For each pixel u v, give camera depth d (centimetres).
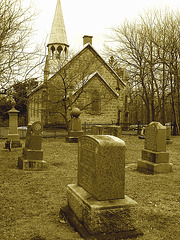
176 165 989
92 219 350
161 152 859
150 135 895
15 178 729
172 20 2334
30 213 467
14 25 896
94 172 384
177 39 2275
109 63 3036
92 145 398
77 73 2731
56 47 3253
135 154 1243
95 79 2791
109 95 2848
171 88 2355
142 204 532
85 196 394
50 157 1105
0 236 370
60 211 457
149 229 409
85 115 2762
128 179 752
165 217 464
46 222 423
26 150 868
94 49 3000
